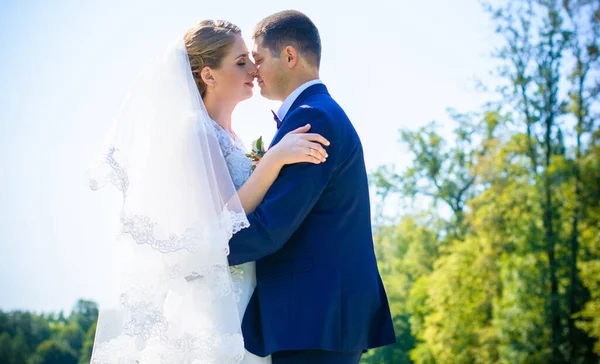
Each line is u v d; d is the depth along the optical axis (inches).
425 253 1073.5
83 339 1241.4
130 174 100.0
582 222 813.2
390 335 109.3
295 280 103.0
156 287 97.2
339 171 107.7
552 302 792.9
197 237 97.4
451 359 870.4
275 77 115.9
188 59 111.3
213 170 102.4
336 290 102.7
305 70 115.3
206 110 114.7
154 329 96.1
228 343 97.0
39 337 1219.9
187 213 98.7
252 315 105.5
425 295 1005.8
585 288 799.1
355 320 104.3
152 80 105.1
